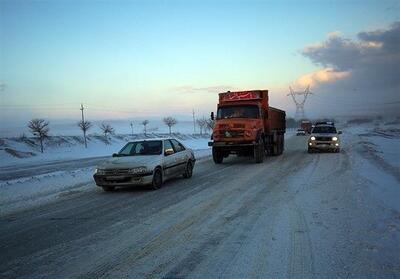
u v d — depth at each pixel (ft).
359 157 67.87
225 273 16.62
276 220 25.43
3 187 47.14
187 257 18.78
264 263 17.66
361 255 18.33
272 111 76.64
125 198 35.99
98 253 19.80
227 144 65.51
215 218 26.50
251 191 37.06
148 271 17.10
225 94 71.67
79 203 34.55
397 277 15.72
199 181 45.39
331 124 90.12
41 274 17.13
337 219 25.22
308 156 75.77
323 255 18.48
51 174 60.08
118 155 43.42
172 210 29.58
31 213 31.01
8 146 140.87
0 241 22.71
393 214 25.93
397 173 45.29
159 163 40.81
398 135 181.57
